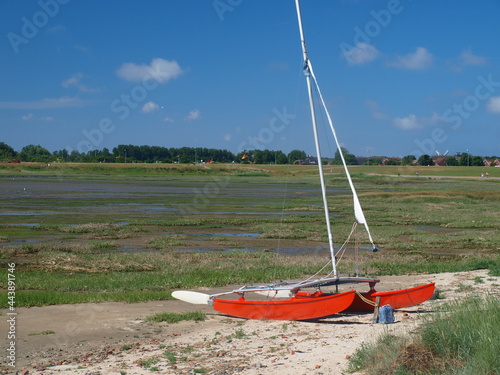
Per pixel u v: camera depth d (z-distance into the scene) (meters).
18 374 8.60
